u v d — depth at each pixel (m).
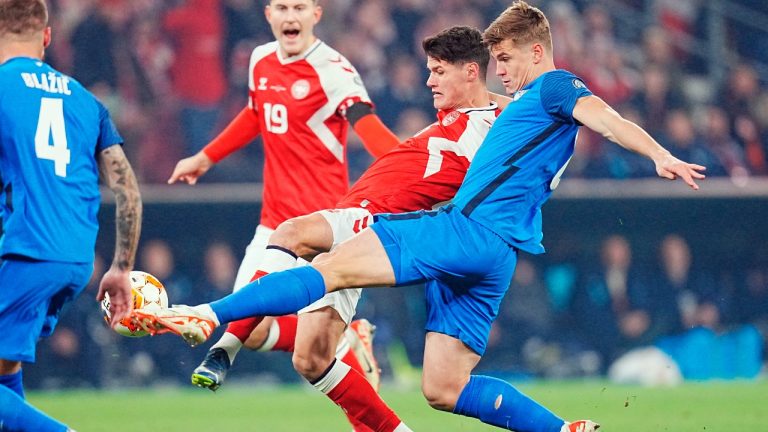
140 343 52.53
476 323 21.84
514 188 21.06
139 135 57.31
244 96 60.50
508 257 21.20
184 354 53.00
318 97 27.31
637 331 57.41
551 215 57.03
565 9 67.38
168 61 59.38
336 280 20.36
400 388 53.50
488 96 24.89
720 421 32.91
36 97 19.27
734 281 59.03
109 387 51.84
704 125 64.19
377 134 26.81
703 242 58.62
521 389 46.97
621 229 57.78
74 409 39.50
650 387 48.78
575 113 20.48
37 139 19.08
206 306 19.52
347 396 23.77
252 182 55.50
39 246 18.88
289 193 27.73
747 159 64.69
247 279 27.52
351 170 56.56
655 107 64.56
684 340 57.72
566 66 65.69
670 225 57.66
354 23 62.06
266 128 28.00
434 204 24.41
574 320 57.75
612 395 43.16
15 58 19.62
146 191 53.19
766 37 68.88
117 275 19.53
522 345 56.78
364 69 60.78
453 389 21.89
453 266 20.70
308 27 27.36
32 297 18.94
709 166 61.72
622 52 66.88
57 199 19.11
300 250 23.09
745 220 57.47
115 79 58.12
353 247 20.64
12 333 18.91
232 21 61.00
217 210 54.09
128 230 19.69
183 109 58.97
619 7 68.31
